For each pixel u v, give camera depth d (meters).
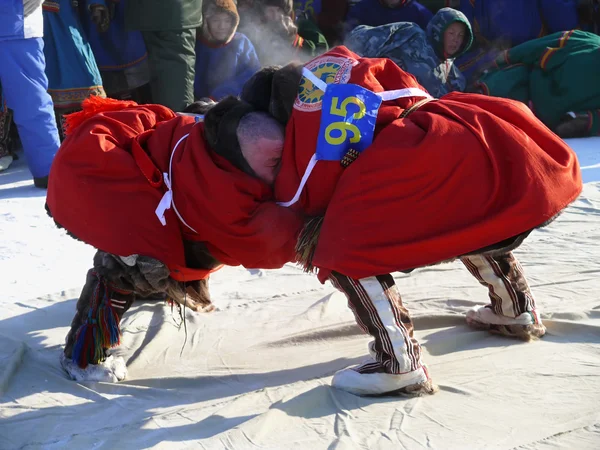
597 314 3.46
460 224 2.49
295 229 2.76
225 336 3.51
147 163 2.89
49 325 3.63
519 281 3.21
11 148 7.55
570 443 2.39
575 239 4.65
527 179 2.46
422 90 2.87
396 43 7.87
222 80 7.55
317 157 2.64
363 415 2.63
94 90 6.87
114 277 2.97
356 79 2.70
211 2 7.30
